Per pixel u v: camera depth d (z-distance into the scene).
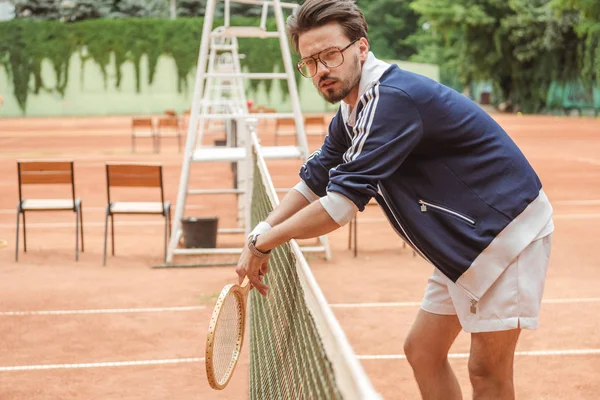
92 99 55.62
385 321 6.88
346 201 2.71
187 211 13.98
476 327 2.97
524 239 2.88
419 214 2.90
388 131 2.71
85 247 10.62
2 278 8.76
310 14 2.75
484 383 3.12
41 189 17.22
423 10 52.91
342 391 1.50
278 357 3.12
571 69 50.97
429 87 2.79
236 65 16.70
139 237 11.39
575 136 33.66
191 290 8.12
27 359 5.95
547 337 6.38
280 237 2.83
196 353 6.05
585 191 16.27
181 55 55.44
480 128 2.85
